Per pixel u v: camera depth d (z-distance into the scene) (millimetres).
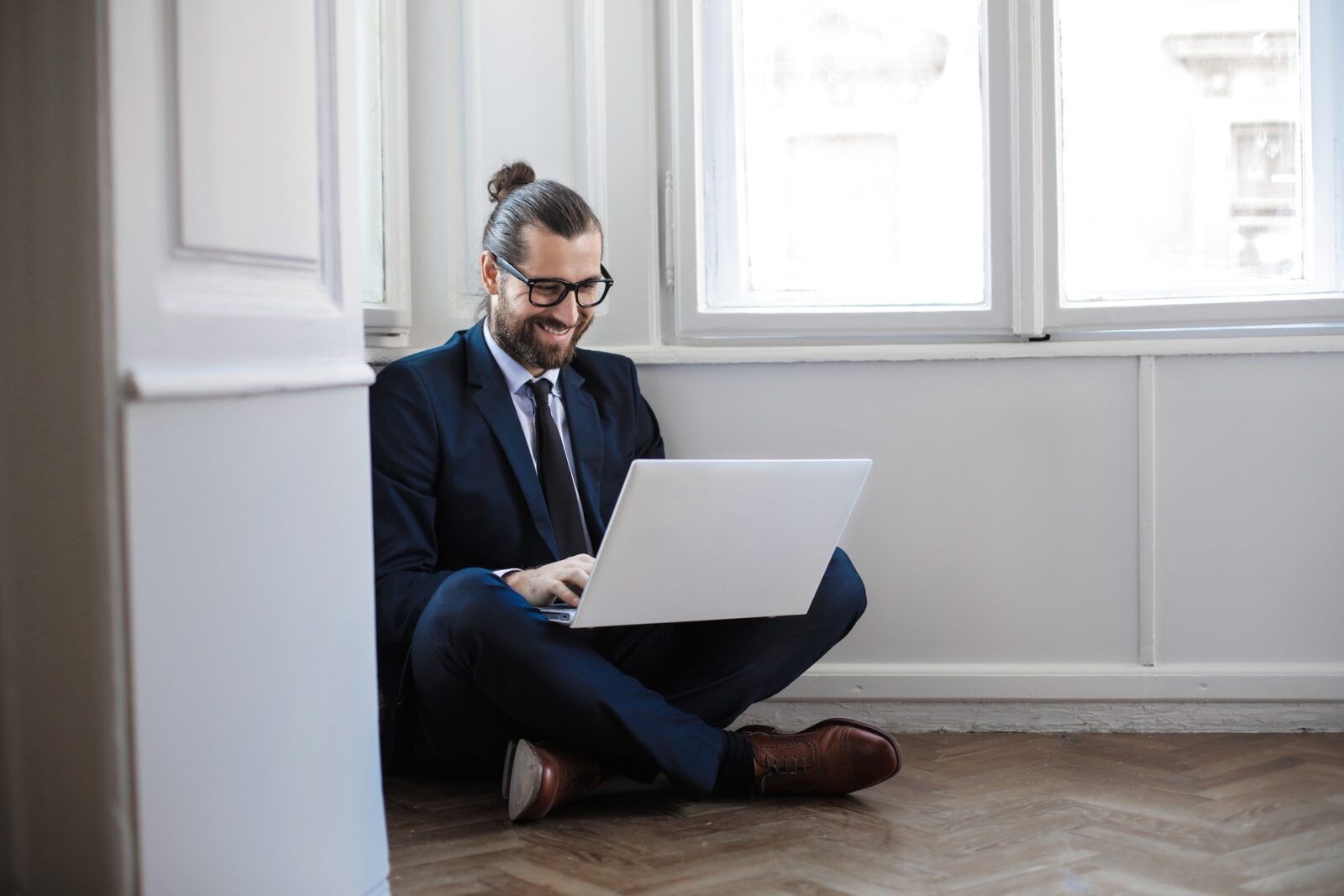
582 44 2574
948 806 2031
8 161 1211
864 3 2611
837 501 2014
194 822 1256
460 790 2141
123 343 1170
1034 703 2584
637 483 1775
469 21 2576
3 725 1256
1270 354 2539
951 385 2582
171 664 1227
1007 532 2586
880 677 2588
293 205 1417
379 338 2510
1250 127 2588
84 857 1210
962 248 2625
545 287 2156
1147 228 2613
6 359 1229
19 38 1198
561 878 1691
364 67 2465
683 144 2586
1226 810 2002
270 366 1362
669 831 1899
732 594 1975
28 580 1232
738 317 2588
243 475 1322
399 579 2053
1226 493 2561
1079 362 2568
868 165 2631
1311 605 2557
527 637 1885
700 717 2123
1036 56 2551
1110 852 1785
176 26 1225
